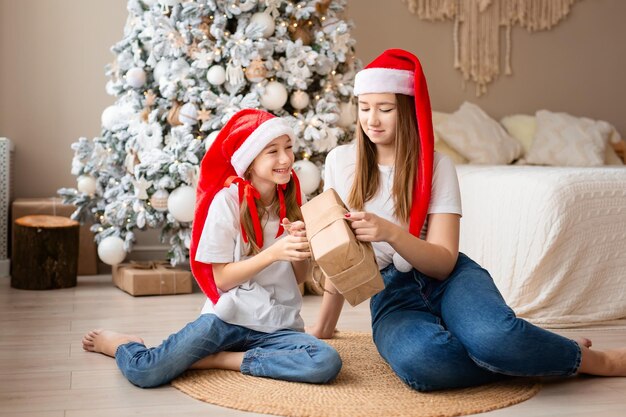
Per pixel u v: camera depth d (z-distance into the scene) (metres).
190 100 3.30
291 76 3.34
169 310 3.03
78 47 4.07
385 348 1.96
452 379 1.88
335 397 1.84
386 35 4.66
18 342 2.45
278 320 2.03
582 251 2.92
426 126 2.02
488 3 4.79
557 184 2.94
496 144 4.48
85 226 3.88
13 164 4.02
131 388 1.94
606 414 1.76
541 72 4.94
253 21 3.33
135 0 3.48
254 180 2.08
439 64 4.76
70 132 4.09
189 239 3.36
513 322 1.81
